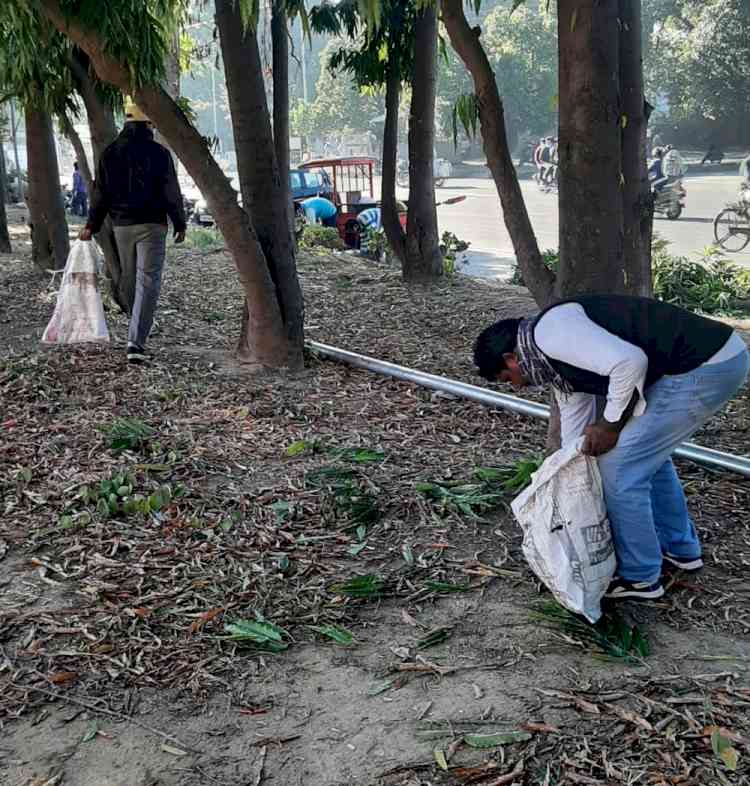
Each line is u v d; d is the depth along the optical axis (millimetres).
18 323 8766
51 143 11422
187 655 3330
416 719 2973
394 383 6895
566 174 4414
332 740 2885
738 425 5938
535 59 47906
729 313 11562
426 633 3475
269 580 3846
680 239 19719
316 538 4219
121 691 3137
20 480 4824
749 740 2811
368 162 22703
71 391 6512
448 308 9883
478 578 3879
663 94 43156
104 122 8508
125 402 6277
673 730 2869
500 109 5184
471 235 23094
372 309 9984
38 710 3041
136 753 2838
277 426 5840
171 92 13219
